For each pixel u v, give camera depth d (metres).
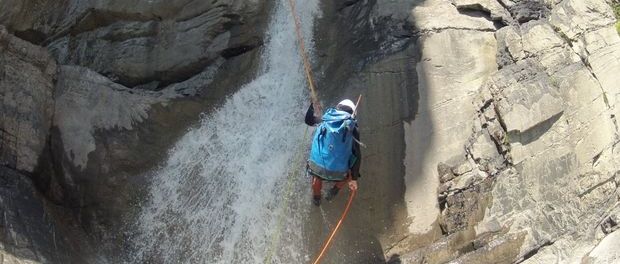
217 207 8.38
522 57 8.44
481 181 8.04
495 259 7.52
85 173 8.32
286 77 9.29
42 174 8.16
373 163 8.41
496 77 8.34
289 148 8.75
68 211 8.15
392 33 8.99
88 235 8.00
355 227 8.20
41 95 8.39
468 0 9.03
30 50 8.32
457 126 8.40
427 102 8.54
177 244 8.13
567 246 7.43
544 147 7.96
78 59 9.64
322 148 6.89
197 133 8.92
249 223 8.25
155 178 8.52
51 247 7.18
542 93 8.07
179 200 8.43
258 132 8.95
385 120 8.55
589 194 7.79
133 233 8.16
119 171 8.41
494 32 8.86
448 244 7.82
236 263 7.98
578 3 8.68
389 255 8.02
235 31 9.39
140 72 9.47
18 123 7.97
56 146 8.41
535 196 7.84
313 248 8.06
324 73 9.15
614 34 8.38
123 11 9.40
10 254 6.61
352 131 6.79
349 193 8.35
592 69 8.21
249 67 9.39
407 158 8.40
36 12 9.19
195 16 9.38
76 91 8.70
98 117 8.62
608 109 8.02
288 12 9.61
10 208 7.15
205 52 9.36
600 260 6.83
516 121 7.97
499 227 7.75
